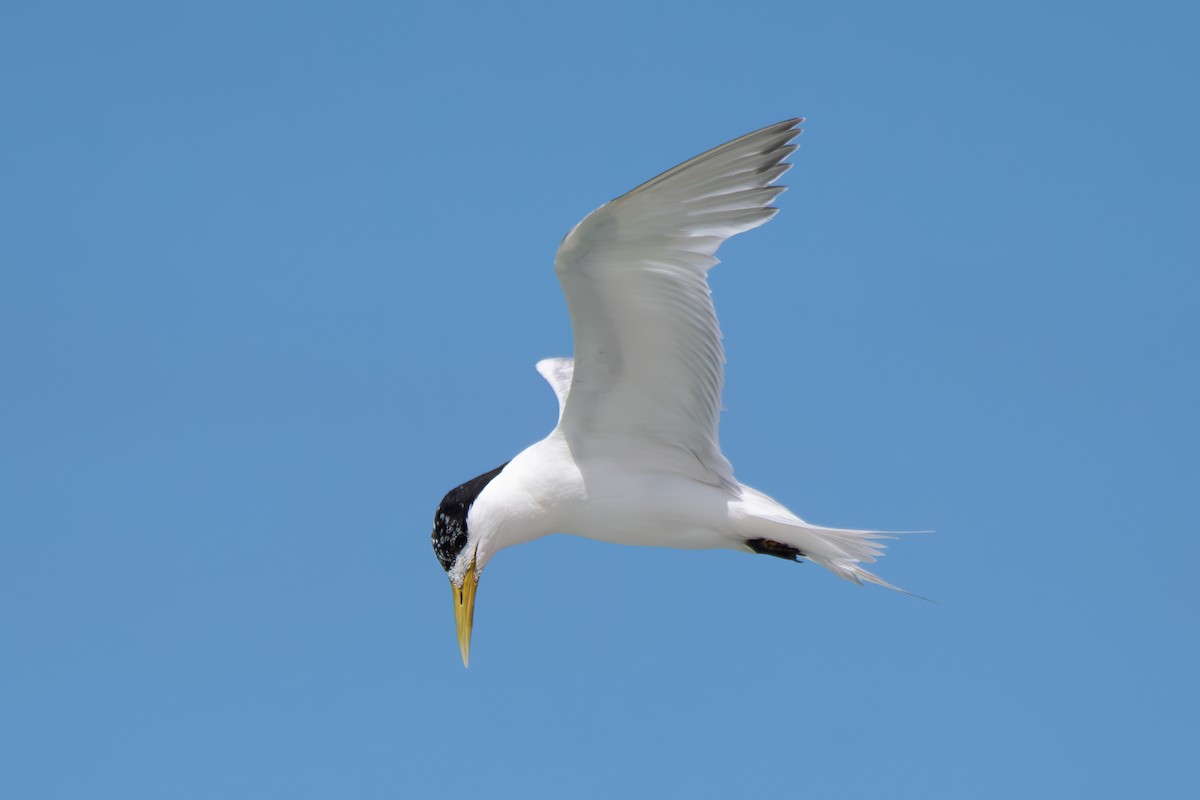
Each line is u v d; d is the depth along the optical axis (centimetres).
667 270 1109
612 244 1092
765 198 1085
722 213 1086
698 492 1218
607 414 1209
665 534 1238
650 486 1220
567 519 1241
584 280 1119
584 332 1159
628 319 1146
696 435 1207
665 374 1178
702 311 1127
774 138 1058
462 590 1256
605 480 1223
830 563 1245
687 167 1047
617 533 1244
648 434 1217
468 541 1250
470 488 1260
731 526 1220
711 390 1175
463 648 1243
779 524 1204
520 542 1262
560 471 1227
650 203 1064
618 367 1180
